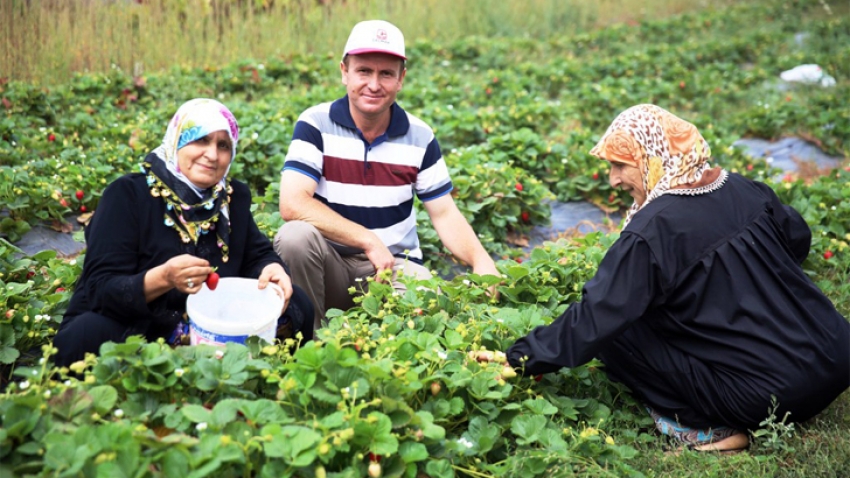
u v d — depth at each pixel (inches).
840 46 518.0
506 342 137.8
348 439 103.9
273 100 328.5
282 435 98.7
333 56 424.8
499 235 225.3
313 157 155.2
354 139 156.5
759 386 125.2
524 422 119.4
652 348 132.3
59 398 100.6
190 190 127.7
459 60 462.6
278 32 428.8
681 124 131.6
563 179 260.8
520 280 158.6
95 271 123.0
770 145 332.5
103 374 108.3
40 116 293.7
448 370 122.0
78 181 217.2
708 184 131.3
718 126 336.8
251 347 119.4
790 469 122.8
